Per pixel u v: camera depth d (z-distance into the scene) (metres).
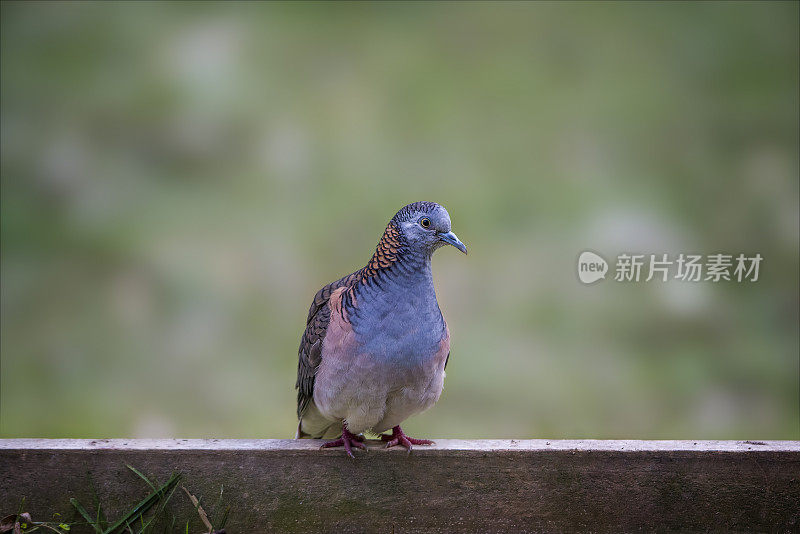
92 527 5.02
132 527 5.02
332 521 5.12
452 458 5.10
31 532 4.96
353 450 5.11
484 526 5.12
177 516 5.05
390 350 5.07
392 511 5.12
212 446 5.06
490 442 5.18
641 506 5.07
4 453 4.96
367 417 5.23
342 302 5.21
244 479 5.07
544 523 5.10
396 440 5.18
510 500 5.11
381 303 5.07
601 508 5.08
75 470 4.99
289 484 5.09
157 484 5.03
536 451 5.07
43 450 4.97
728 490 5.05
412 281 5.07
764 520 5.05
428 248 5.04
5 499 4.98
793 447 5.05
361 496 5.12
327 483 5.11
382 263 5.09
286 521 5.10
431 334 5.14
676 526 5.08
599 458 5.06
